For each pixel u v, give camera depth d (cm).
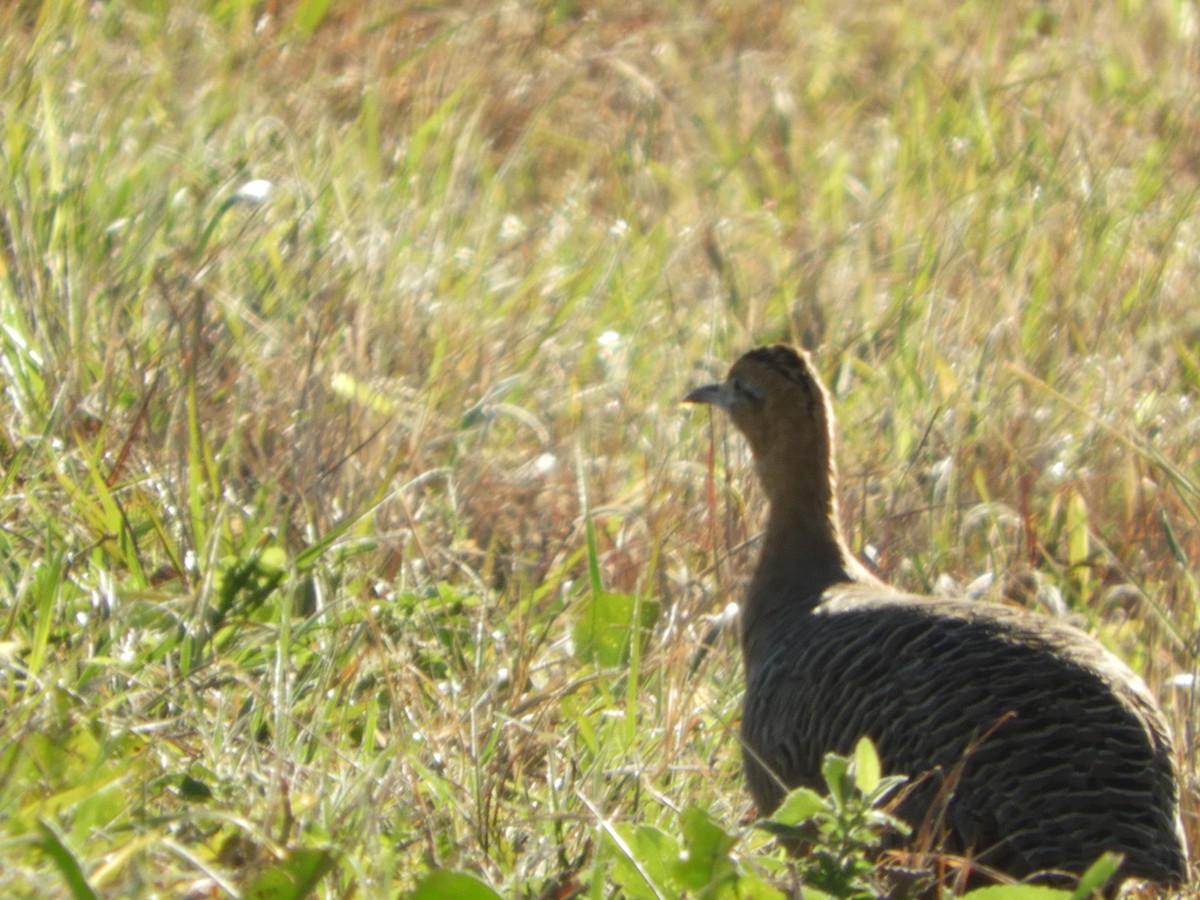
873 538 1348
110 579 1045
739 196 1972
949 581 1278
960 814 840
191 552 1117
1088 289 1717
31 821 762
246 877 768
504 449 1432
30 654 960
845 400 1537
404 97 1991
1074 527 1367
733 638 1207
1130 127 2141
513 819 898
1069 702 861
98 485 1101
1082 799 821
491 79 2108
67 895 722
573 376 1522
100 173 1499
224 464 1259
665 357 1593
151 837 745
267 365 1381
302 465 1233
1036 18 2475
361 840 820
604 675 1076
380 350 1423
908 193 1877
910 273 1698
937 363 1508
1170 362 1603
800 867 819
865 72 2384
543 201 1972
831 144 2103
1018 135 2091
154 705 936
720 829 799
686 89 2236
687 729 1019
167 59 1889
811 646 970
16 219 1384
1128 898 903
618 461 1422
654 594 1277
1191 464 1452
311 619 1027
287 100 1902
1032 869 811
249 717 958
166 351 1312
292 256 1537
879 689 903
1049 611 1255
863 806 799
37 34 1742
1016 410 1501
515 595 1214
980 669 884
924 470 1430
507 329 1555
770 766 969
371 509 1136
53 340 1306
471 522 1321
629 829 827
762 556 1123
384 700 1030
